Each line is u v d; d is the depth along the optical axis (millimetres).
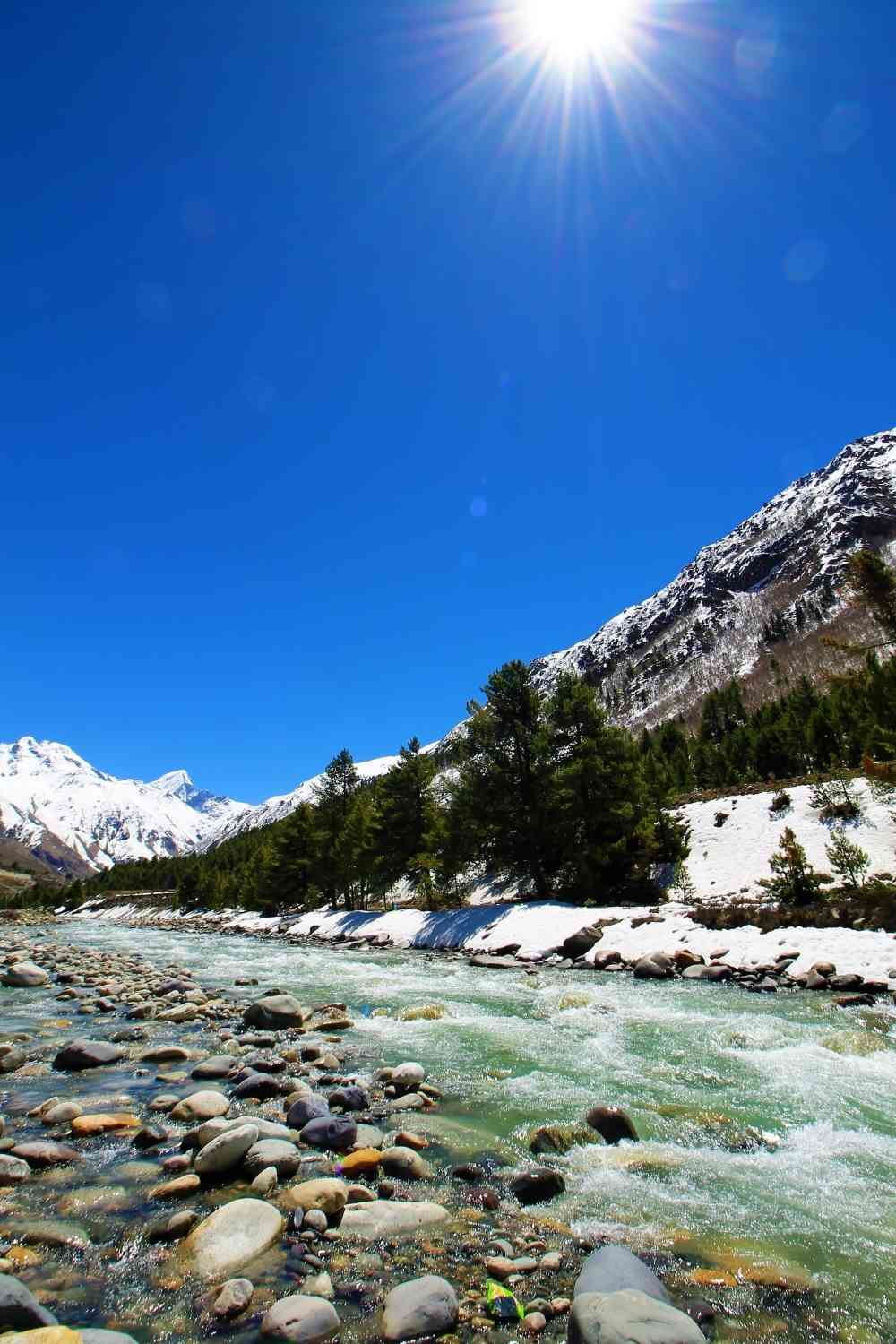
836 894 20891
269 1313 3654
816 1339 3568
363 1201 5090
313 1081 8195
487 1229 4719
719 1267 4262
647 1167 5766
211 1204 5020
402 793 42781
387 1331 3564
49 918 107812
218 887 81250
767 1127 6680
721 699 115250
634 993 14172
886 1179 5555
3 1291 3502
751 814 35844
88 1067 8781
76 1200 5082
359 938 33375
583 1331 3320
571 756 31609
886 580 19703
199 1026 11430
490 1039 10273
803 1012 11875
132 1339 3441
